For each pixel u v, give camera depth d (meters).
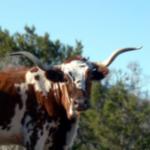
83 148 73.69
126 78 75.88
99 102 75.56
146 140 73.25
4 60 42.09
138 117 72.75
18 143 23.34
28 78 23.30
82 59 22.91
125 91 74.56
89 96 22.45
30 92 23.12
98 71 23.27
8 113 22.91
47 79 22.92
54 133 23.19
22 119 23.05
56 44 74.38
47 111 23.06
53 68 22.78
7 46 72.88
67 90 22.47
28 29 74.62
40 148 23.02
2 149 30.28
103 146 73.31
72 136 23.39
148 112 73.62
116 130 73.06
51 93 23.11
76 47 74.12
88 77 22.38
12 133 23.06
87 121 74.25
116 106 73.94
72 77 22.30
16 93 23.03
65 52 74.62
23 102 23.05
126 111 73.38
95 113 73.88
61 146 23.30
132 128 72.75
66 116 23.09
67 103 22.77
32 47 73.81
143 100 76.25
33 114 23.06
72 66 22.55
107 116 73.50
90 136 73.62
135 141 73.19
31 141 23.03
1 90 22.98
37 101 23.09
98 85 74.88
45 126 23.06
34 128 23.02
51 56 74.06
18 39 73.94
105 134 73.06
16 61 42.69
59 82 22.80
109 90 75.12
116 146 73.25
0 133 22.98
